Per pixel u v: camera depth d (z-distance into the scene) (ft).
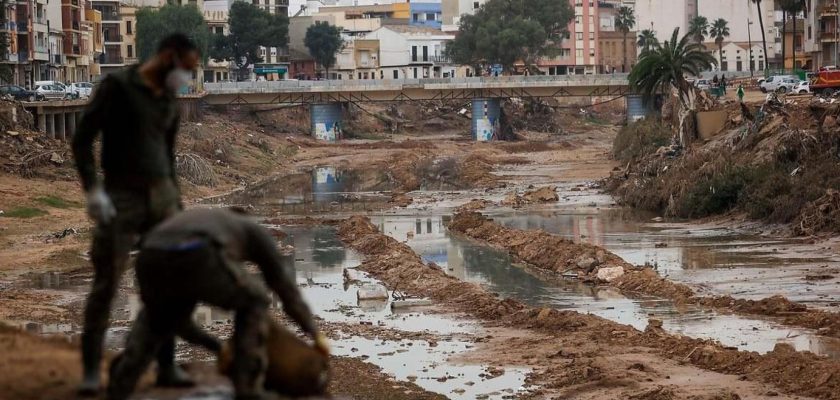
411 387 138.10
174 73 61.05
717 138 408.87
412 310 196.54
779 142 336.49
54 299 206.69
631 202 381.19
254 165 585.63
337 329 177.78
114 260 61.11
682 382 136.15
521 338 168.14
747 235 289.74
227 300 54.54
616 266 233.35
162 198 62.03
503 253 277.64
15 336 81.51
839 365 135.74
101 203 59.16
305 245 295.89
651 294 208.64
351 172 581.53
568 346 159.94
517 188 468.34
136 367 55.16
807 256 247.09
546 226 328.49
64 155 429.79
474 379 143.13
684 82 552.00
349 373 146.30
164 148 62.44
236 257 55.72
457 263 261.44
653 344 158.20
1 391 61.62
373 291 209.15
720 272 229.45
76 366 69.21
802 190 301.63
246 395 54.44
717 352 147.33
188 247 53.67
